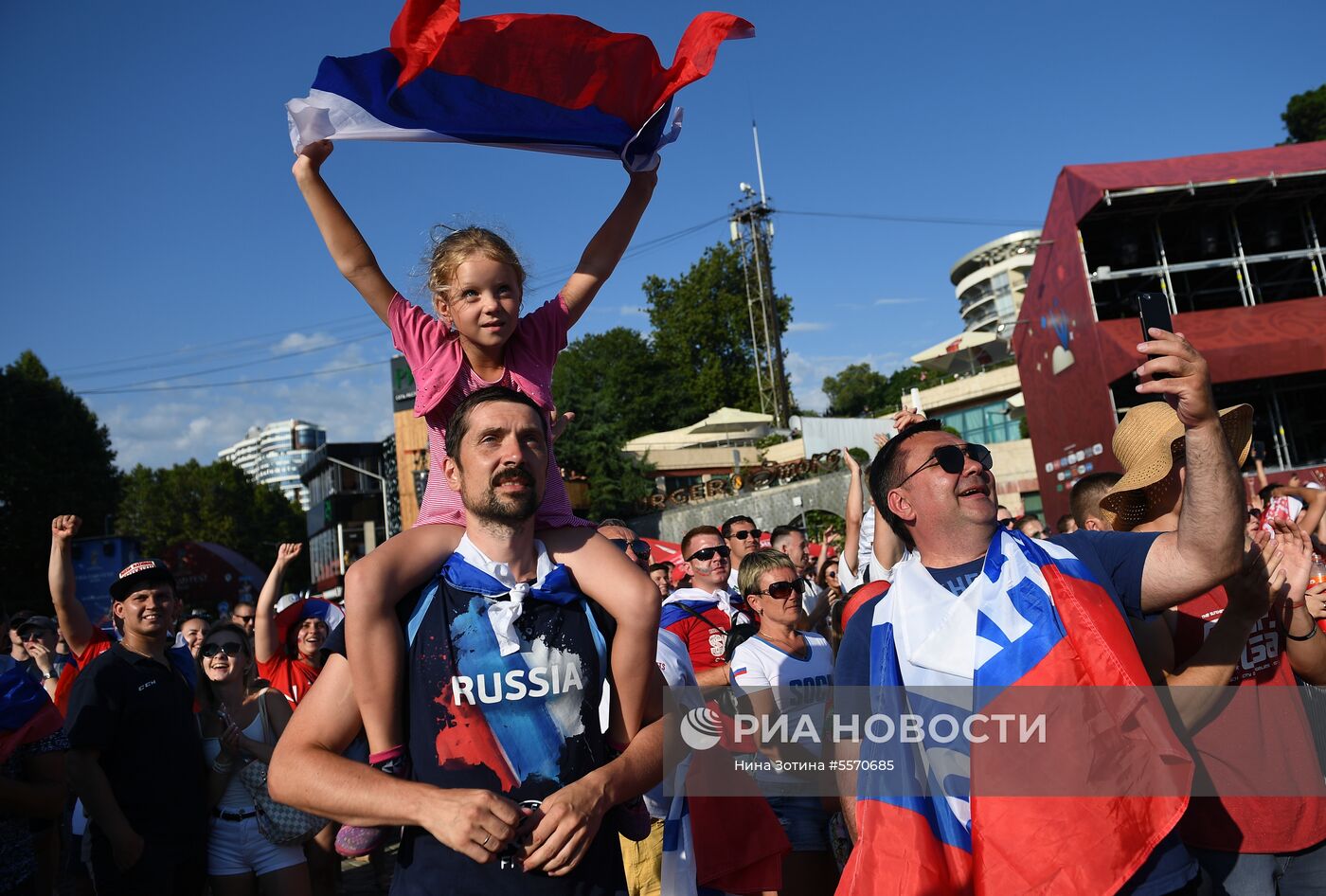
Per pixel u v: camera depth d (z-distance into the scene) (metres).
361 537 52.97
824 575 8.62
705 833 3.84
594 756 2.39
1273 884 3.30
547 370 2.94
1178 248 17.59
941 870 2.58
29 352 39.94
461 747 2.29
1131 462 3.67
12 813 3.90
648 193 3.27
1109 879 2.40
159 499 69.06
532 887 2.19
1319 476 15.41
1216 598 3.40
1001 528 2.99
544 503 2.65
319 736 2.38
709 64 2.89
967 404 37.25
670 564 7.03
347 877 7.76
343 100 2.82
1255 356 15.02
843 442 32.78
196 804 4.51
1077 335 16.83
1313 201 17.02
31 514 36.34
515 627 2.37
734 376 57.12
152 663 4.51
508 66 2.93
